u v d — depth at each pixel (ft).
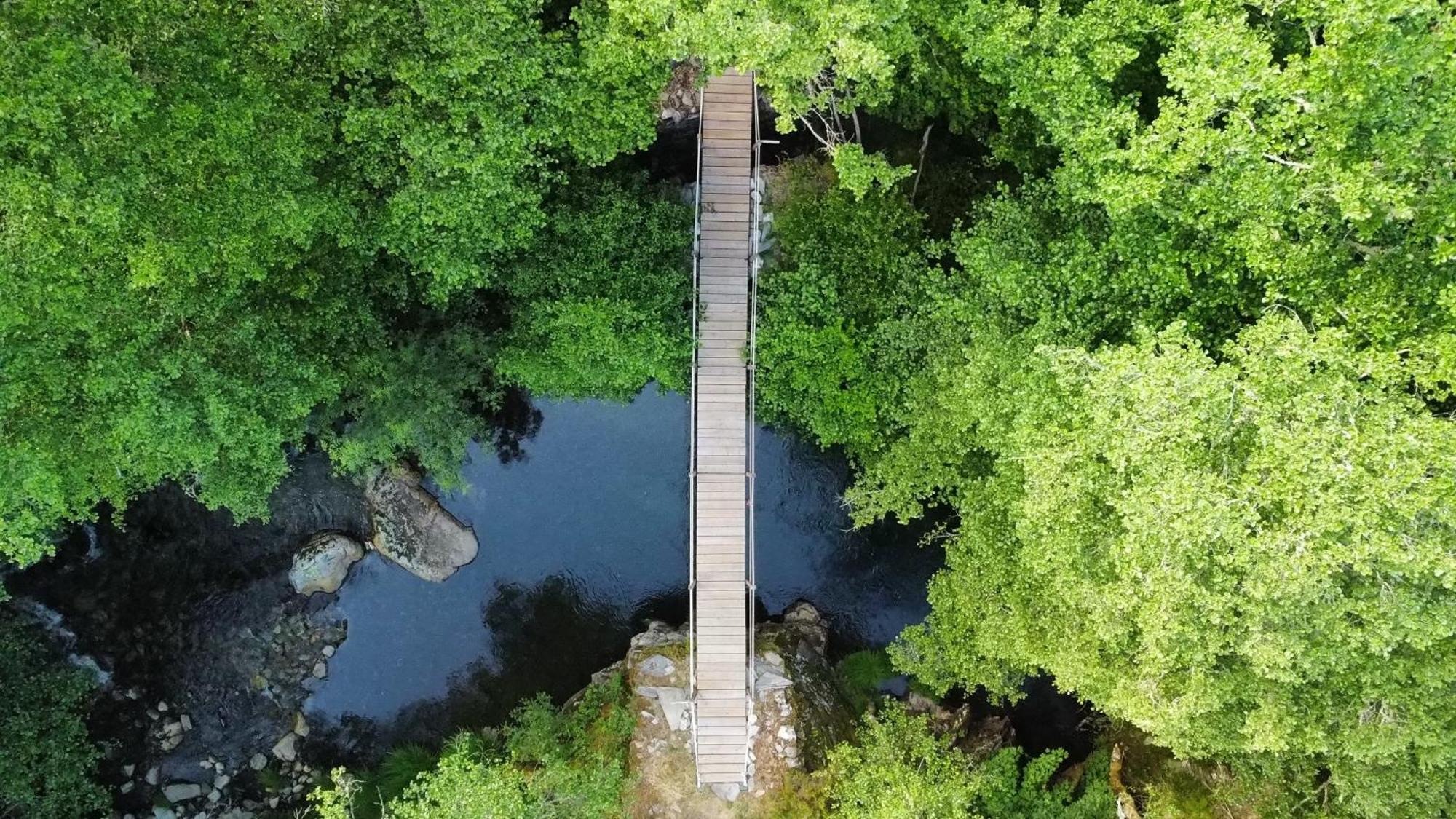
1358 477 36.94
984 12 47.19
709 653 68.39
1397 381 40.34
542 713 71.51
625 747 69.36
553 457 81.10
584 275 64.13
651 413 80.89
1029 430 46.73
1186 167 41.83
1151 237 47.98
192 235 47.55
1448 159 36.99
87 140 42.98
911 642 66.23
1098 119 46.32
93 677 72.49
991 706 78.54
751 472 67.97
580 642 81.15
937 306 60.44
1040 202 58.08
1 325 42.96
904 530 81.92
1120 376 41.63
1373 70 35.63
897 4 47.09
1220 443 42.09
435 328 68.44
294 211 49.42
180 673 76.74
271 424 56.80
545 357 66.28
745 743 67.92
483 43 50.52
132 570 76.69
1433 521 38.88
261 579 78.69
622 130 56.95
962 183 73.46
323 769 77.77
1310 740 46.60
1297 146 40.19
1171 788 63.57
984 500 58.13
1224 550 43.16
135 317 49.26
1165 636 42.39
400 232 55.93
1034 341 51.49
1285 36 46.06
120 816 72.69
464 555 80.12
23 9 41.32
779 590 82.33
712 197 69.21
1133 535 41.70
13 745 64.64
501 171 53.88
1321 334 38.83
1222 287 48.37
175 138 45.24
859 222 66.13
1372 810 48.34
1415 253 40.70
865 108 72.64
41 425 49.80
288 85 50.93
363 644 79.97
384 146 53.98
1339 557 37.11
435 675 80.28
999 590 57.93
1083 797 64.44
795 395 67.67
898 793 56.39
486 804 50.96
